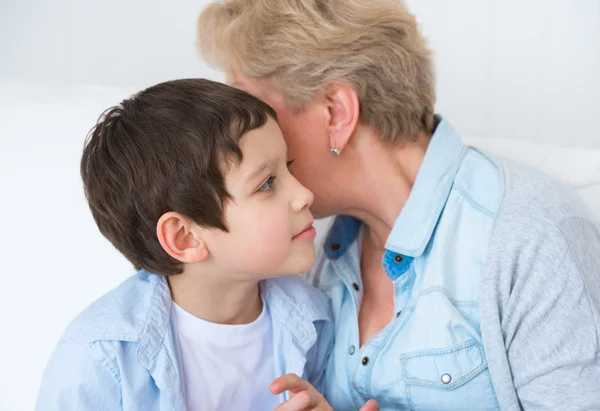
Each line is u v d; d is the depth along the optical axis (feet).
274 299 3.84
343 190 3.76
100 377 3.31
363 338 3.86
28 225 4.50
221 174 3.23
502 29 6.15
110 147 3.34
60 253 4.45
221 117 3.22
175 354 3.46
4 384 4.33
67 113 4.70
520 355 3.22
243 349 3.69
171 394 3.35
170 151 3.22
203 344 3.58
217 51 3.70
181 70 6.23
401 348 3.51
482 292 3.29
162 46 6.21
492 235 3.35
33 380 4.31
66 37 6.24
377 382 3.58
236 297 3.59
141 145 3.26
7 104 4.79
